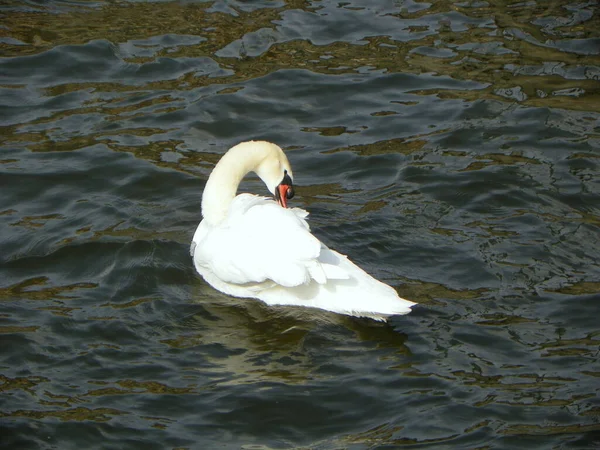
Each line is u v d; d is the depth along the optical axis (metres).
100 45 18.20
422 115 16.27
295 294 10.92
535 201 13.44
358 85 17.30
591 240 12.38
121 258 12.12
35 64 17.52
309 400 9.43
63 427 9.05
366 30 19.30
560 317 10.74
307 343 10.38
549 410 9.17
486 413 9.14
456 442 8.75
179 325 10.76
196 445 8.84
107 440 8.89
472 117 16.09
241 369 9.95
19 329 10.55
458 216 13.12
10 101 16.30
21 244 12.41
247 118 16.22
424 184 14.06
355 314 10.59
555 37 18.73
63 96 16.56
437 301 11.08
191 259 12.22
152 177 14.31
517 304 11.01
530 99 16.56
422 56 18.22
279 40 18.81
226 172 12.35
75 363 10.01
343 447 8.76
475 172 14.31
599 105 16.28
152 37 18.67
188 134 15.67
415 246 12.33
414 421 9.07
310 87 17.22
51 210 13.33
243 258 10.86
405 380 9.68
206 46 18.47
